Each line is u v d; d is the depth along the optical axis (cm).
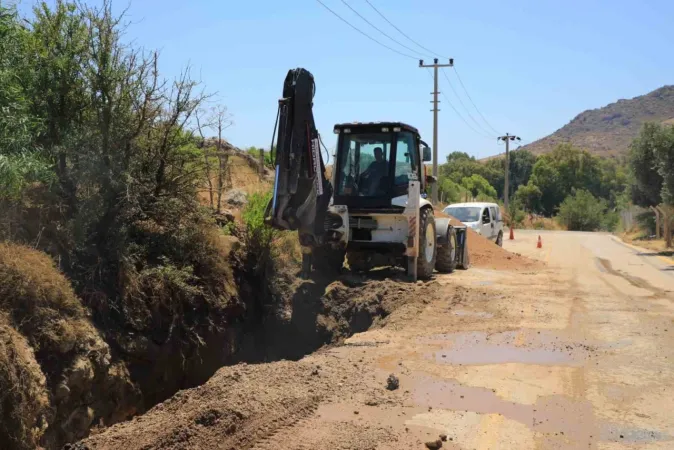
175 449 488
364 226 1337
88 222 934
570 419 546
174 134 1070
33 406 646
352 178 1342
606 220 6353
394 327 920
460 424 529
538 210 8794
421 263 1356
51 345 732
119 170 972
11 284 719
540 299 1145
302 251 1305
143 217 1041
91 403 785
